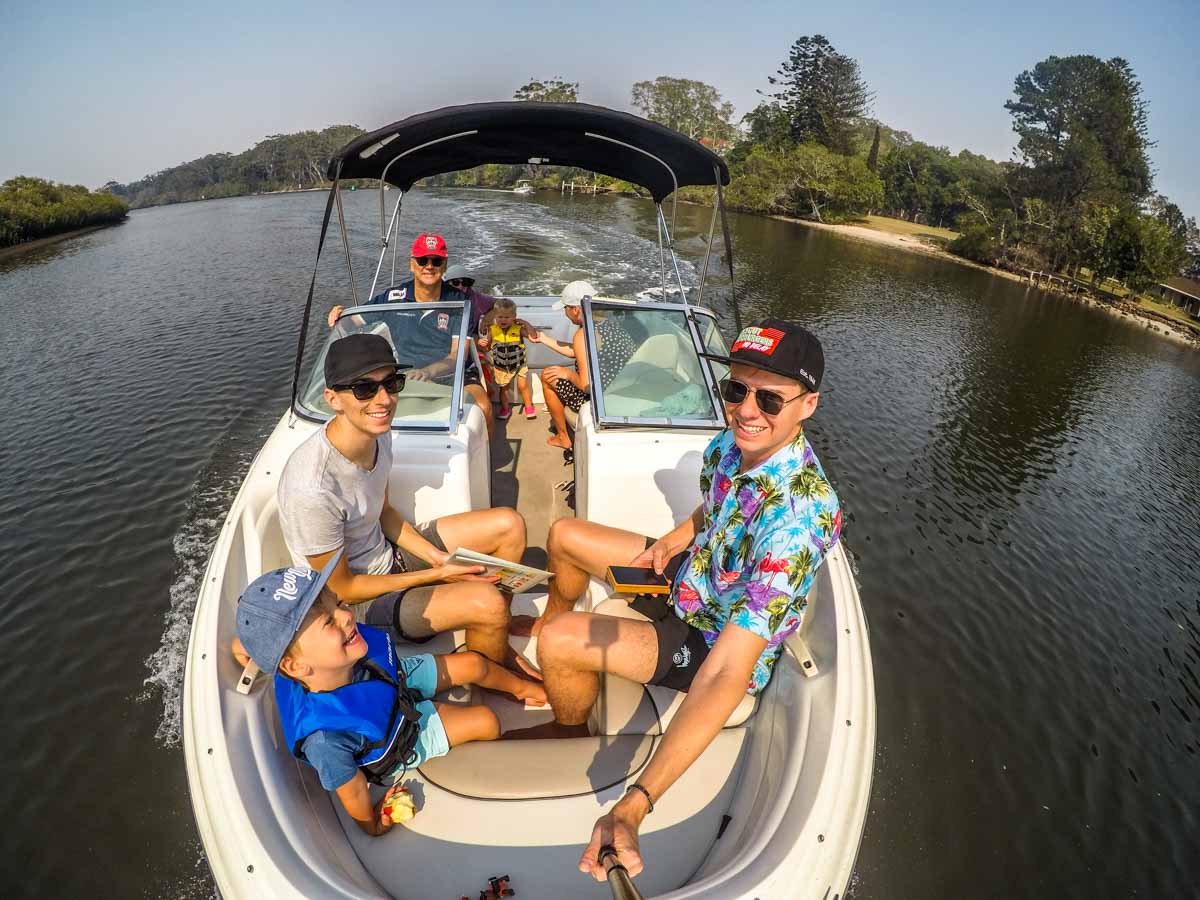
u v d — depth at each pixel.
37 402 7.99
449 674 2.13
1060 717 4.41
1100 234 27.77
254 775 1.74
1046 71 44.25
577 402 3.90
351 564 2.27
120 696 4.11
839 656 2.15
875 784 3.80
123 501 6.00
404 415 2.91
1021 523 6.82
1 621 4.67
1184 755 4.18
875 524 6.52
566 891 1.73
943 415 9.58
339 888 1.49
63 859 3.18
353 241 18.25
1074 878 3.33
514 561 2.60
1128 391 12.45
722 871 1.59
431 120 3.72
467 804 1.91
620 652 1.96
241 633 1.62
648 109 79.94
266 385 8.41
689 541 2.24
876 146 60.47
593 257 15.90
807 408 1.65
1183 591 5.94
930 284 21.86
